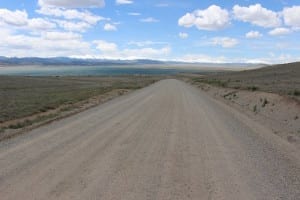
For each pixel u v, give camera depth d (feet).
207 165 30.71
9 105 91.97
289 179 26.66
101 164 30.48
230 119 62.90
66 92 163.43
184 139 43.04
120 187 24.17
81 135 45.27
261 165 30.89
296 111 64.03
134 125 54.60
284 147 38.99
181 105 90.33
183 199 22.00
